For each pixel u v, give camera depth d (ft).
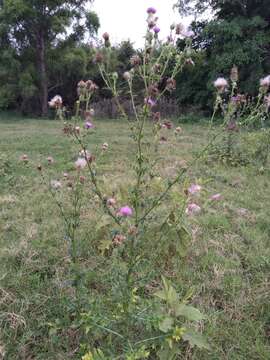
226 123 6.93
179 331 6.16
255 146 20.16
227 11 55.83
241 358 6.77
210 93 55.62
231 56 49.96
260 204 13.94
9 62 66.08
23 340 6.98
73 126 6.72
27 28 66.59
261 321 7.64
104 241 9.21
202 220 11.88
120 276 6.66
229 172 18.16
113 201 6.86
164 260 9.15
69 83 70.59
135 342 6.39
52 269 9.11
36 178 16.57
